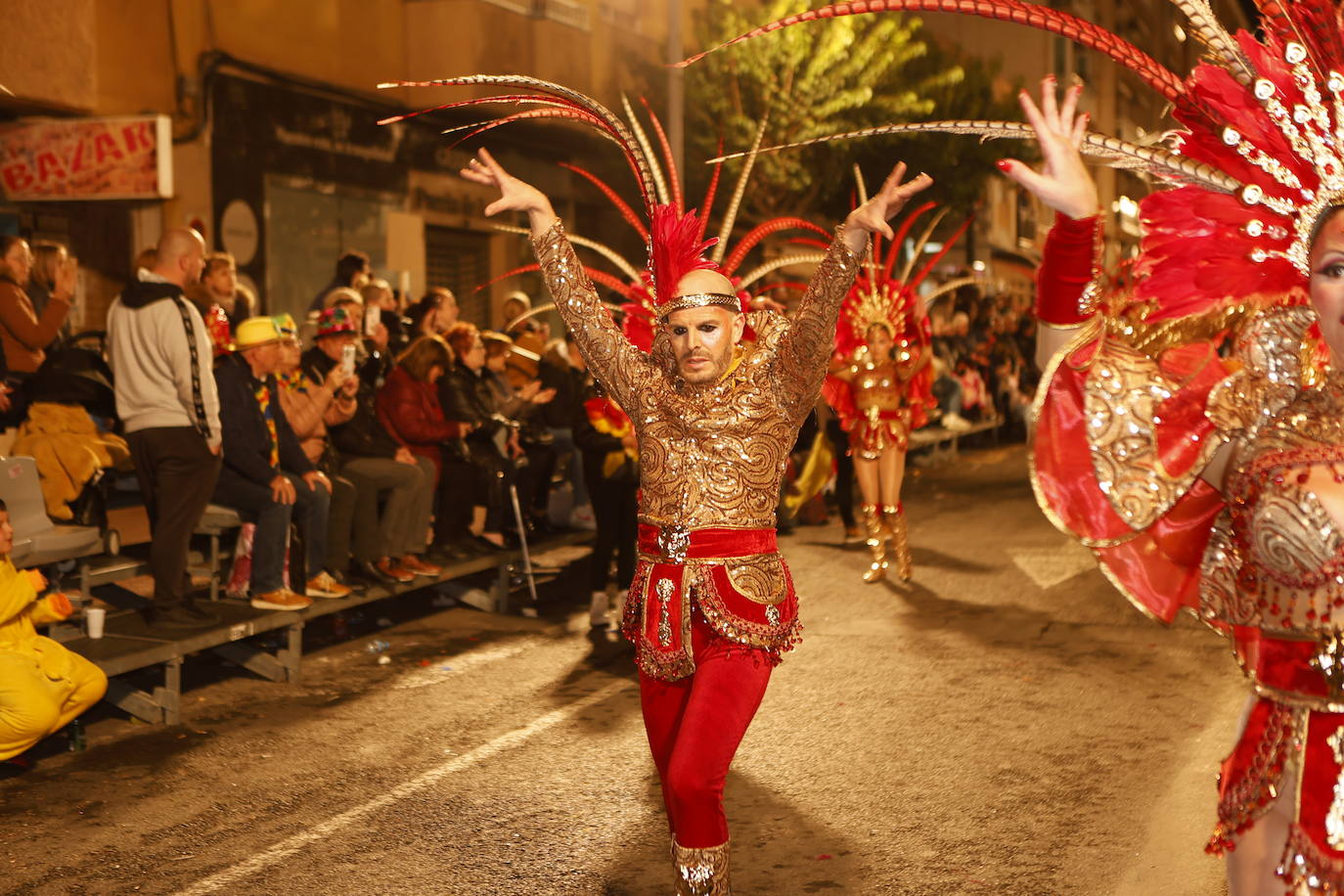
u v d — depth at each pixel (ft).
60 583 23.06
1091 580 31.53
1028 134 8.40
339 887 13.97
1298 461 8.18
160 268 21.89
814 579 32.50
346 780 17.67
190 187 46.85
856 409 31.83
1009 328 78.07
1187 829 15.12
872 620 27.45
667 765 11.64
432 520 32.83
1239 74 8.61
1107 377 8.75
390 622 28.22
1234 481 8.57
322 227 54.19
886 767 17.69
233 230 49.01
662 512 11.85
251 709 21.36
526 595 31.42
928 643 25.21
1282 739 8.21
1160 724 19.52
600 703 21.45
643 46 72.08
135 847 15.26
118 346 21.85
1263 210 8.49
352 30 55.88
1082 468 8.93
